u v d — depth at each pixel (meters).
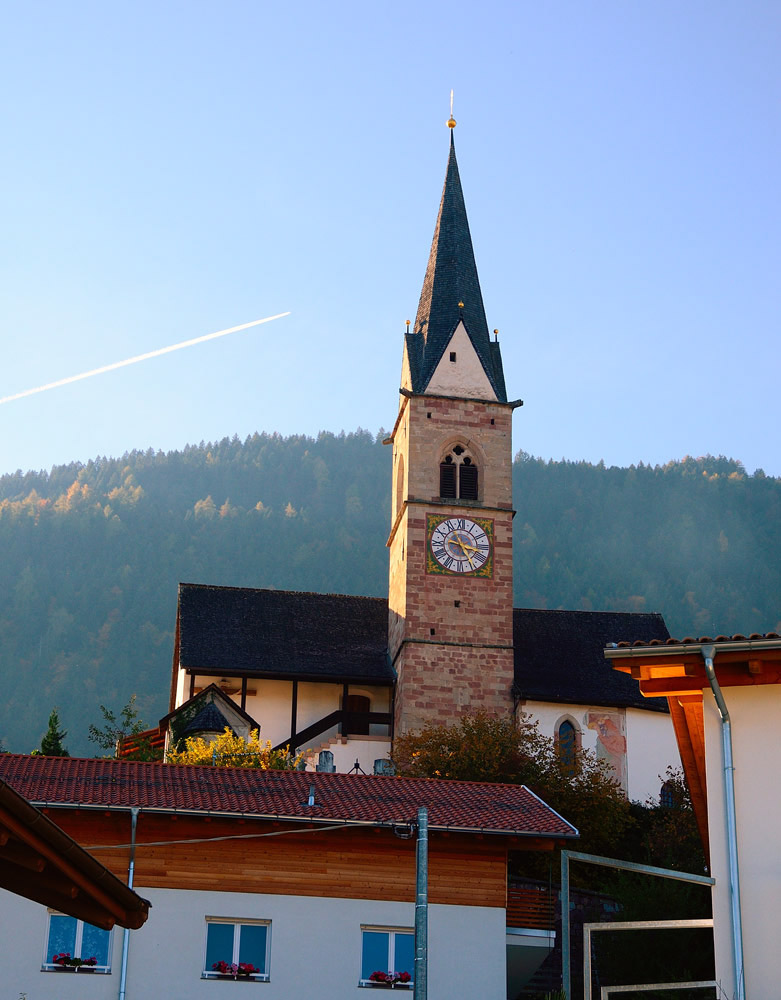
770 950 23.95
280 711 70.44
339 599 76.88
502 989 33.34
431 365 73.31
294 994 32.62
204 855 33.47
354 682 70.62
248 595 75.94
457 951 33.50
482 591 69.81
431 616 69.00
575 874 52.97
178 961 32.53
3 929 32.06
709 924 25.64
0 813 15.29
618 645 25.83
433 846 34.31
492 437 72.56
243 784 36.22
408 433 72.00
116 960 32.25
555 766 58.19
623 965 39.28
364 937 33.50
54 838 16.27
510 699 68.44
